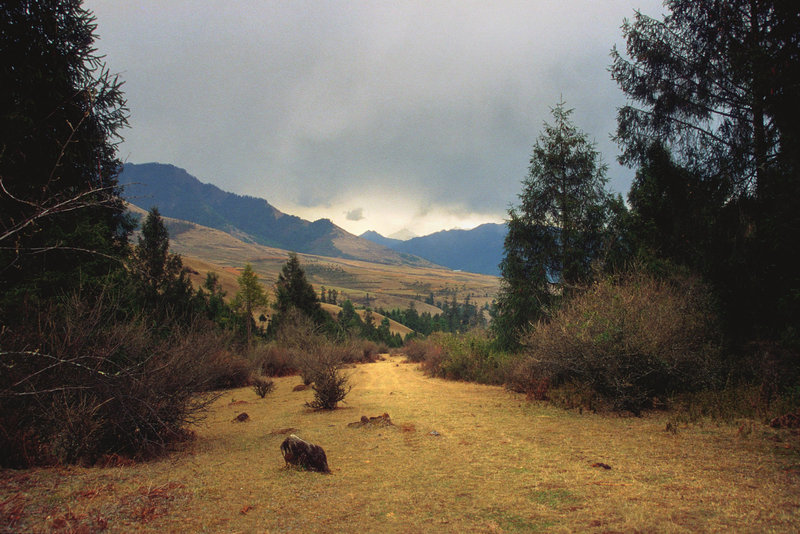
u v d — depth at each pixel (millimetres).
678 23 11422
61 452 5246
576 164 18500
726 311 10234
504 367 16625
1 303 5934
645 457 5336
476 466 5309
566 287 16594
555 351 10445
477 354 20078
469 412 9898
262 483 4551
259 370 22953
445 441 6887
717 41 10883
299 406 12250
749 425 6625
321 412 10812
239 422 9680
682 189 11688
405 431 7758
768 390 7973
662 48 11391
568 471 4887
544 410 9617
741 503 3541
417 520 3467
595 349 9391
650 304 9766
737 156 10836
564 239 18016
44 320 5598
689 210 11492
